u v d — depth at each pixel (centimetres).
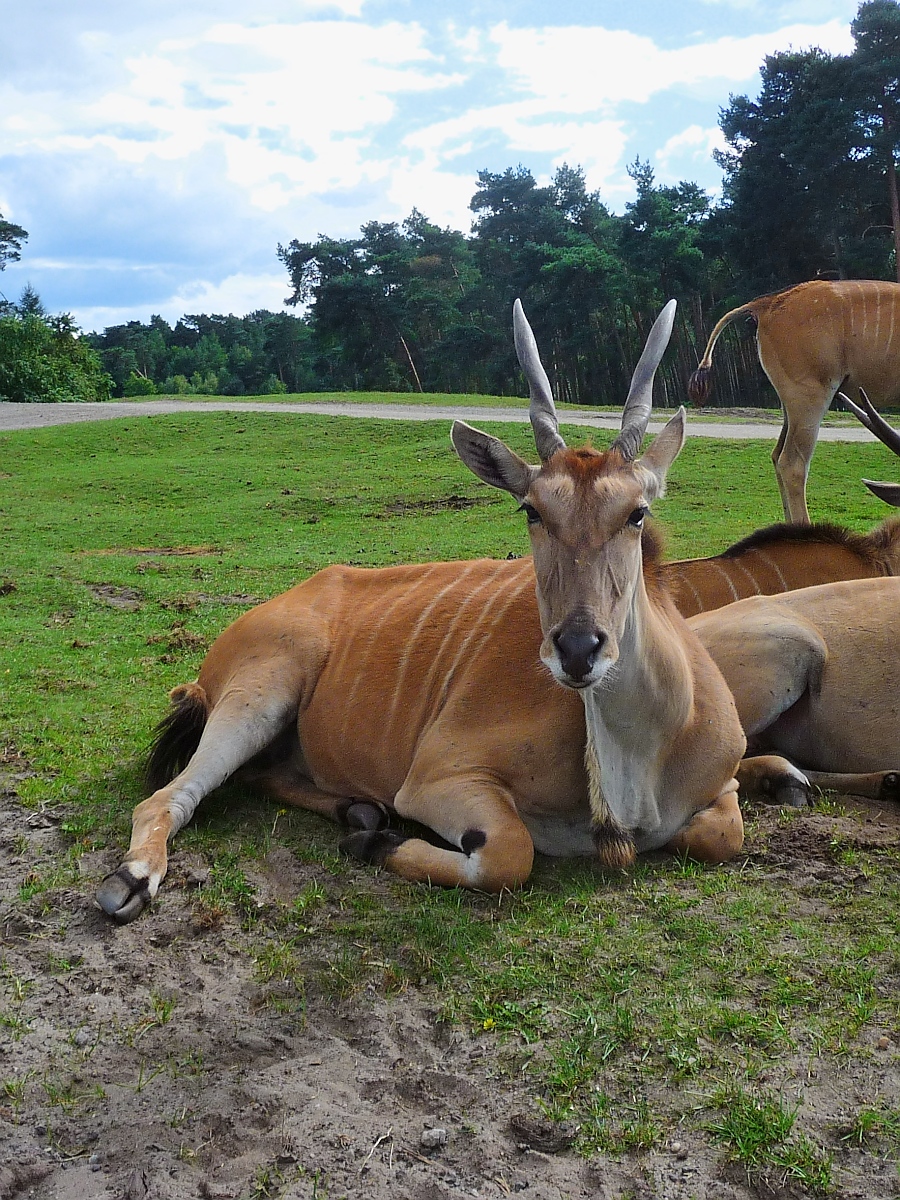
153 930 349
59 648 755
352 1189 239
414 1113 264
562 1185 238
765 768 449
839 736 470
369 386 7056
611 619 331
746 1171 239
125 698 622
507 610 418
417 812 394
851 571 572
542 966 321
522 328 388
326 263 7231
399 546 1266
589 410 3047
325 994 313
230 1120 261
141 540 1440
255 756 471
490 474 368
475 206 7181
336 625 467
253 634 468
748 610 495
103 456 2452
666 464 370
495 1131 256
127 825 428
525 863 362
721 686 409
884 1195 231
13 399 4859
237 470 2138
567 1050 281
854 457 1841
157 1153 252
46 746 524
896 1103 257
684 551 1116
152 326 14000
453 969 322
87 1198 240
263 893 370
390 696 428
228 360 11738
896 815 429
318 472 2061
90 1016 304
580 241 6069
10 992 316
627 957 323
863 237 4372
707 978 312
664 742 376
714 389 5572
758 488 1577
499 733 388
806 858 386
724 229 4966
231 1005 309
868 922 338
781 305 1059
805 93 4497
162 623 848
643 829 381
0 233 7275
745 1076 269
